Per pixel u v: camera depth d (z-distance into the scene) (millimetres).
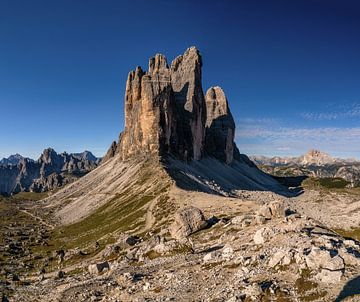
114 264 79500
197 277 51406
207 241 77688
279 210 80938
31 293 76688
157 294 48688
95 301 55031
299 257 44875
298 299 37250
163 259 71312
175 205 149500
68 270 101625
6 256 141125
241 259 51438
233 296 39875
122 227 147875
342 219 116500
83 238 156750
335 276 39844
